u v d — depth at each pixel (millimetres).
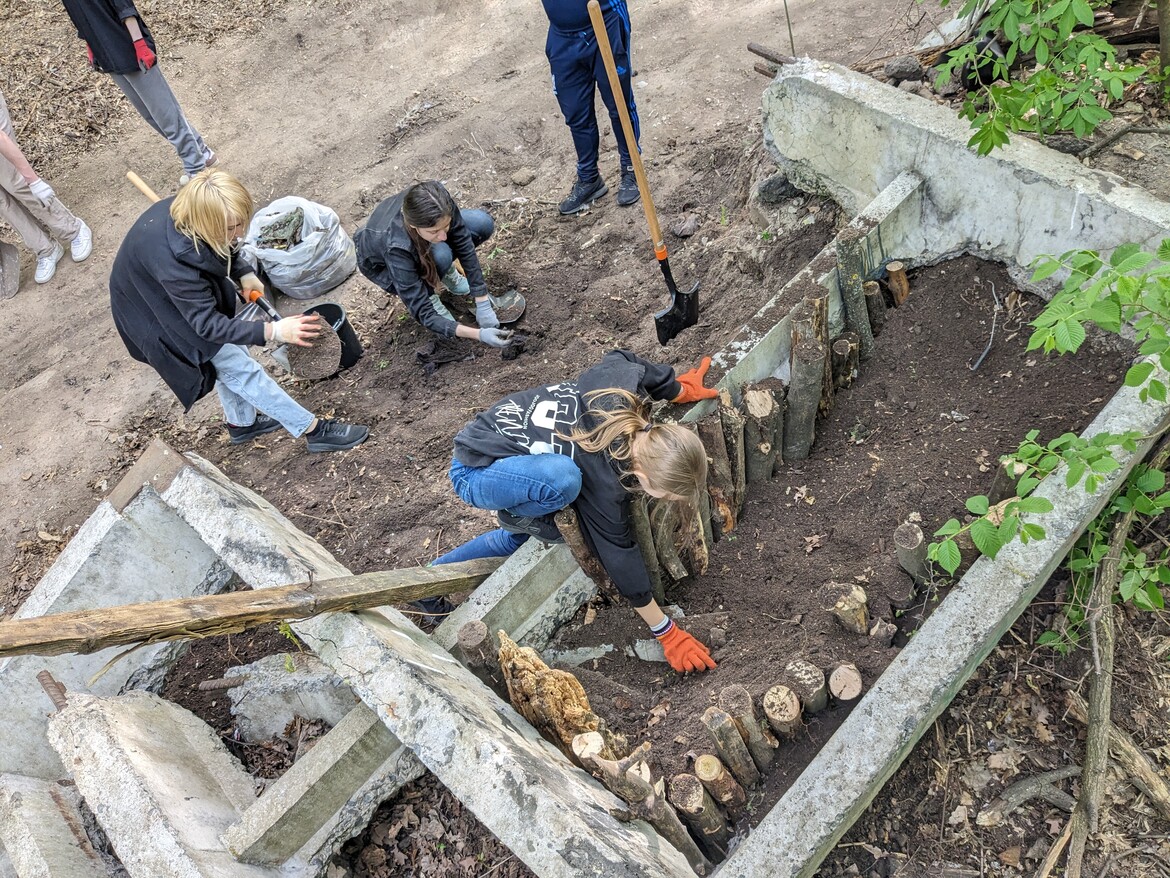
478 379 4754
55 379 5590
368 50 7426
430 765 2357
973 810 2549
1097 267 2297
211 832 2658
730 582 3166
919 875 2475
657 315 4094
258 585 2852
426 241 4234
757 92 5953
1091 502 2500
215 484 3221
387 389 4887
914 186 3543
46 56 7605
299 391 5000
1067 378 3131
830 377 3363
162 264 3490
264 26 7723
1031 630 2771
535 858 2104
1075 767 2541
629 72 4973
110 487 4918
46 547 4734
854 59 5844
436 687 2482
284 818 2617
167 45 7719
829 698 2607
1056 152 3240
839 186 4074
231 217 3318
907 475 3150
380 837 2979
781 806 2232
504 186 6035
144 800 2588
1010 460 2518
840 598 2713
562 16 4578
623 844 2125
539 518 2768
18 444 5262
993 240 3457
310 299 5441
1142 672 2648
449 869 2879
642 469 2221
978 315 3494
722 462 3064
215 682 3494
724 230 4938
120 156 7020
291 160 6734
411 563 3883
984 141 3102
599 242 5309
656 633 2844
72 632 1943
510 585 2977
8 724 3305
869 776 2203
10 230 6602
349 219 6125
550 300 5047
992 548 2260
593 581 3191
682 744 2576
